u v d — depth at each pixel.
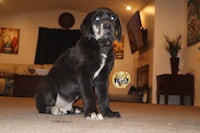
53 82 2.21
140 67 8.63
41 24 10.33
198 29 5.98
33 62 10.22
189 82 6.14
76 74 2.07
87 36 2.06
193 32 6.26
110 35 2.03
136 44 7.95
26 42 10.27
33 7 9.86
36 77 7.36
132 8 8.48
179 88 6.12
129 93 8.84
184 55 6.84
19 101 4.46
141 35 7.34
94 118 1.89
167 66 7.02
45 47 10.10
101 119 1.90
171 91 6.12
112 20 2.19
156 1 7.11
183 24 7.00
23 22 10.30
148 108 3.82
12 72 9.57
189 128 1.68
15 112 2.37
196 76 6.11
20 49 10.24
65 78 2.19
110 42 2.06
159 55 7.05
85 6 9.72
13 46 10.21
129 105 4.54
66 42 10.15
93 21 2.10
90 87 2.00
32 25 10.33
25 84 7.36
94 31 2.06
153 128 1.60
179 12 7.14
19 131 1.34
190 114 2.90
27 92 7.34
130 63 9.97
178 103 6.78
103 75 2.11
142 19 8.33
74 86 2.18
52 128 1.44
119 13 9.20
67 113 2.30
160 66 7.04
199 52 5.93
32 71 8.48
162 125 1.77
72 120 1.83
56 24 10.35
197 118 2.43
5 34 10.22
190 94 6.12
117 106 4.12
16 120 1.77
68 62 2.17
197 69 6.07
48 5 9.84
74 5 9.92
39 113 2.26
